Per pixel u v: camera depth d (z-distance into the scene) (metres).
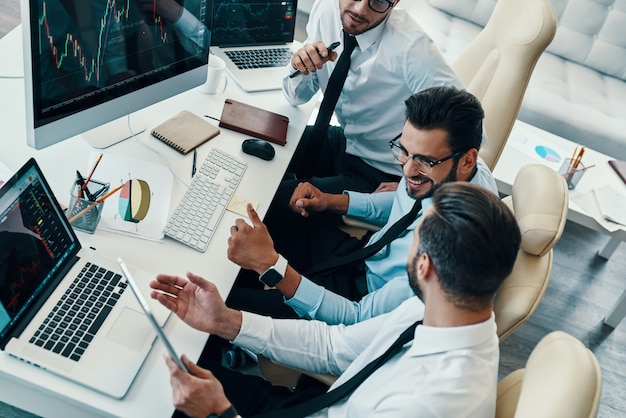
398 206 1.68
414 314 1.25
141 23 1.43
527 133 2.47
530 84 2.98
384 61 1.87
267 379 1.48
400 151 1.47
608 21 3.13
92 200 1.30
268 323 1.32
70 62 1.31
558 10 3.19
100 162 1.47
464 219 0.99
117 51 1.41
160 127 1.64
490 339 1.08
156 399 1.09
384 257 1.59
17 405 1.15
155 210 1.42
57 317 1.14
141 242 1.35
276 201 1.88
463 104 1.35
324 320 1.46
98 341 1.13
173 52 1.56
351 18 1.76
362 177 2.06
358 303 1.50
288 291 1.44
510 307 1.29
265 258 1.40
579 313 2.54
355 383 1.20
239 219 1.39
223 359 1.86
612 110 3.01
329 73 1.98
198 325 1.23
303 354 1.35
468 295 1.01
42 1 1.19
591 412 0.94
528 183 1.44
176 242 1.38
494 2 3.16
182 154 1.60
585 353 1.01
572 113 2.91
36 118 1.30
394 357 1.19
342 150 2.12
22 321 1.11
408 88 1.90
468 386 1.04
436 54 1.85
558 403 0.95
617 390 2.30
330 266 1.63
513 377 1.18
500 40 2.02
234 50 2.04
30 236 1.13
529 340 2.40
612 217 2.17
